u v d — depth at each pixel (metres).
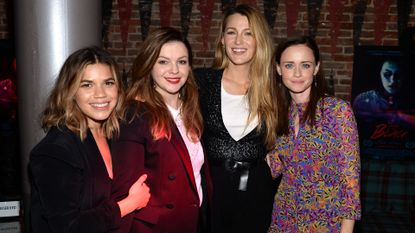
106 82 1.71
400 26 4.68
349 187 1.96
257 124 2.26
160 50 1.92
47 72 2.29
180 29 4.76
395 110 4.64
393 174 3.85
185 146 1.92
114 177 1.76
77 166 1.58
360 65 4.68
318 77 2.09
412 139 4.62
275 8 4.71
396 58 4.63
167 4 4.74
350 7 4.69
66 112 1.65
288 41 2.07
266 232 2.32
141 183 1.78
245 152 2.25
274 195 2.37
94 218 1.58
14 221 2.54
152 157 1.85
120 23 4.78
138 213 1.84
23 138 2.41
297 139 2.08
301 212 2.06
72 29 2.29
